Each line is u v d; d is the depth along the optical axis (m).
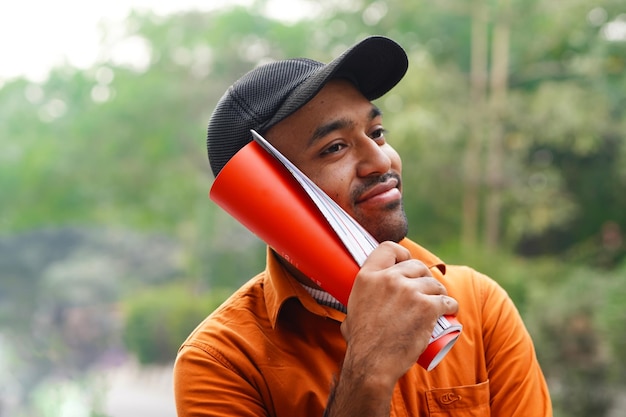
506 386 1.64
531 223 13.29
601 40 12.70
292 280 1.63
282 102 1.57
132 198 20.64
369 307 1.36
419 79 12.97
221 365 1.59
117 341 19.84
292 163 1.55
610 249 13.64
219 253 18.12
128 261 24.08
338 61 1.51
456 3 14.35
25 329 22.19
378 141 1.59
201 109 19.50
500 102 13.42
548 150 14.29
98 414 7.86
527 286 11.62
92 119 20.03
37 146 21.02
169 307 18.27
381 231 1.54
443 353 1.37
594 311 7.94
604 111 12.64
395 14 15.28
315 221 1.43
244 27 18.91
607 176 13.98
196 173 19.58
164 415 13.01
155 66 19.97
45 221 23.06
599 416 7.25
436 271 1.74
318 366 1.58
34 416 12.05
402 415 1.57
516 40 14.40
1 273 24.36
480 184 13.77
